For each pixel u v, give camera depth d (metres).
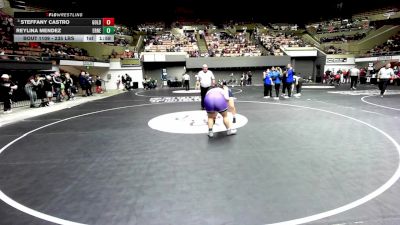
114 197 3.64
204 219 3.07
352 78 19.92
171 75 31.47
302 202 3.39
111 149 5.82
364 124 7.78
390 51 26.66
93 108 12.23
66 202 3.53
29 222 3.08
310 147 5.66
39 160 5.23
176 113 10.20
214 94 6.41
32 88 12.68
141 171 4.54
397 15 31.83
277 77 14.20
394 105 11.34
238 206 3.33
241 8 42.59
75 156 5.41
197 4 42.25
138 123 8.52
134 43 34.50
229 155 5.23
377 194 3.56
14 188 3.99
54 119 9.56
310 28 38.91
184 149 5.67
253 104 12.29
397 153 5.20
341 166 4.57
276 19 42.75
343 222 2.95
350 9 38.25
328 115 9.24
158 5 41.16
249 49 32.62
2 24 21.94
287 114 9.55
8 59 15.02
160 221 3.05
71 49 26.08
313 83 29.62
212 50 32.09
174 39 34.41
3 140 6.79
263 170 4.45
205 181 4.07
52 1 30.66
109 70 29.11
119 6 38.72
